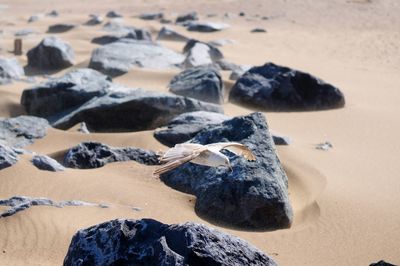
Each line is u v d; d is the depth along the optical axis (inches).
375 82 1283.2
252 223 595.2
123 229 425.4
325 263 537.0
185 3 2413.9
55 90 941.8
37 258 499.5
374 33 1851.6
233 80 1183.6
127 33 1616.6
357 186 685.9
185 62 1294.3
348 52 1619.1
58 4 2423.7
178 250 406.3
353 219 610.9
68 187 614.9
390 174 730.8
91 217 557.6
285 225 599.2
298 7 2256.4
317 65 1443.2
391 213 625.3
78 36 1706.4
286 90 1037.2
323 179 696.4
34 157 653.9
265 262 419.2
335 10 2185.0
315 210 629.0
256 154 636.1
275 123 951.0
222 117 824.9
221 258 405.4
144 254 410.9
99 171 669.9
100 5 2415.1
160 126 866.1
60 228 534.6
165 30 1733.5
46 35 1728.6
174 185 647.1
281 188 609.0
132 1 2496.3
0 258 496.4
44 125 831.7
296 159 741.3
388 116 1005.2
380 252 557.9
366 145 847.1
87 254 427.2
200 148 215.0
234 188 603.2
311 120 976.9
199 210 610.2
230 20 2066.9
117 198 604.1
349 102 1098.7
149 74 1199.6
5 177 620.7
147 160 698.8
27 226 535.5
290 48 1656.0
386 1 2285.9
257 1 2370.8
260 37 1796.3
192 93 1027.9
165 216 584.1
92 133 821.2
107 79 1023.0
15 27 1865.2
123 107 855.1
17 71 1178.6
